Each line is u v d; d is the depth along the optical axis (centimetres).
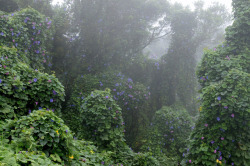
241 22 388
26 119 223
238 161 332
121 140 406
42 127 216
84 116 404
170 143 578
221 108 340
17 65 321
